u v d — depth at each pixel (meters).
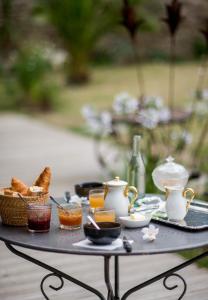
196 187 5.35
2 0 14.71
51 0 13.62
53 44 15.41
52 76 13.79
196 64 15.85
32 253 4.03
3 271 3.69
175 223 2.48
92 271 3.67
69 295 3.30
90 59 16.92
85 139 9.39
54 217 2.66
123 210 2.57
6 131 10.32
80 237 2.34
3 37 15.02
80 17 13.95
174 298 3.26
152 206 2.80
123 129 5.96
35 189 2.55
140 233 2.40
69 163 7.48
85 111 5.68
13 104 13.52
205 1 14.73
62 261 3.86
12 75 13.77
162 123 5.31
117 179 2.59
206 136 8.48
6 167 7.28
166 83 13.88
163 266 3.77
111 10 13.74
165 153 5.34
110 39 16.77
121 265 3.80
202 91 5.68
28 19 15.04
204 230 2.44
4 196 2.51
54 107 12.85
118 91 13.64
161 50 16.69
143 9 14.07
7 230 2.46
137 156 2.89
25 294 3.32
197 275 3.60
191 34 16.20
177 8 4.13
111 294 2.35
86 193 2.96
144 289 3.38
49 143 9.04
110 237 2.20
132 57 16.72
